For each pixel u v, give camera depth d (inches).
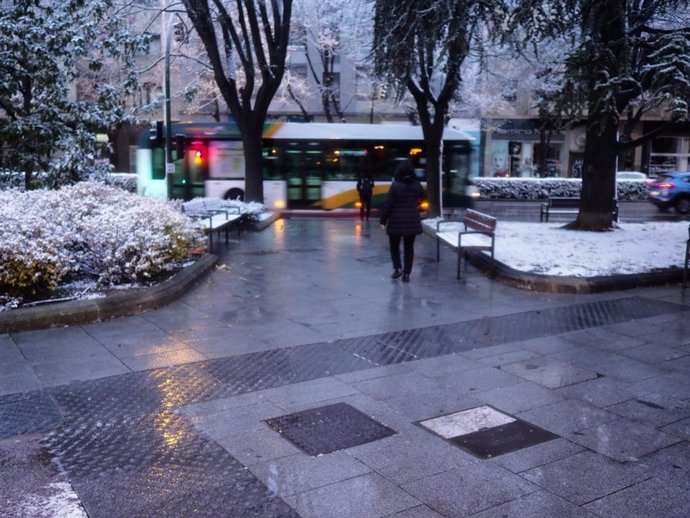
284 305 351.9
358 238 644.1
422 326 310.8
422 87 753.0
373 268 469.7
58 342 277.3
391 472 167.9
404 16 546.9
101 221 368.8
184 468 169.3
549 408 210.5
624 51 519.8
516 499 154.8
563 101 520.4
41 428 192.7
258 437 188.1
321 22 1096.8
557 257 461.4
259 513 148.6
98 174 596.4
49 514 147.0
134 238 363.3
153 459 173.9
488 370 247.8
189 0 732.0
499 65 1002.1
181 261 438.9
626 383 234.1
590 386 230.8
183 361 254.8
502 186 1389.0
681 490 158.9
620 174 1475.1
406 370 247.3
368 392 224.1
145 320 315.6
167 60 790.5
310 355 264.7
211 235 546.9
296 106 1525.6
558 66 965.2
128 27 743.1
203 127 921.5
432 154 772.6
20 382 230.1
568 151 1743.4
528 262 441.7
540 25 531.8
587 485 161.2
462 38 515.8
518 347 277.7
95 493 156.5
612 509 150.3
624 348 276.8
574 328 308.7
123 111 615.5
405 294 382.3
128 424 195.9
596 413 206.8
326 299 367.9
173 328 301.7
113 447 180.9
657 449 181.3
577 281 387.2
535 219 933.2
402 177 412.5
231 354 264.5
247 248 569.0
